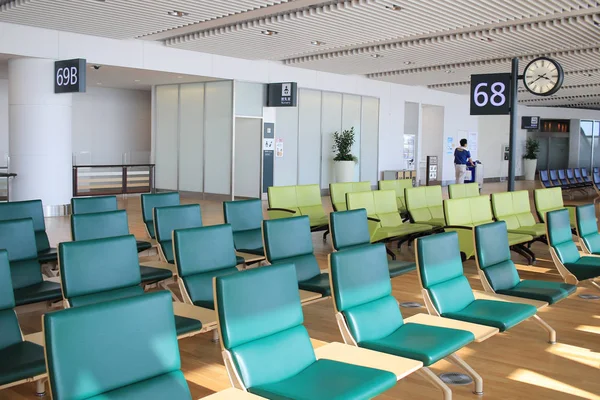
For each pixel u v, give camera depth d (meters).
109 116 19.11
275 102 16.27
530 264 8.73
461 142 17.98
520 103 28.16
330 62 16.17
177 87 17.00
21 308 4.88
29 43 11.79
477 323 4.40
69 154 12.63
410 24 11.17
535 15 10.38
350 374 3.33
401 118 21.36
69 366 2.56
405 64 16.52
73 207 6.98
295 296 3.61
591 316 6.16
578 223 7.19
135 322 2.81
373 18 10.67
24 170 12.24
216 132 16.09
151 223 7.40
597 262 6.47
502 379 4.45
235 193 17.25
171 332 2.94
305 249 5.72
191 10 10.16
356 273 4.04
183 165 16.95
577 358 4.92
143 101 20.00
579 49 14.18
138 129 19.92
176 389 2.89
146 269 5.69
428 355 3.62
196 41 13.18
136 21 11.13
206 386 4.23
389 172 20.70
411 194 9.45
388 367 3.50
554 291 5.22
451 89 22.73
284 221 5.58
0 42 11.41
